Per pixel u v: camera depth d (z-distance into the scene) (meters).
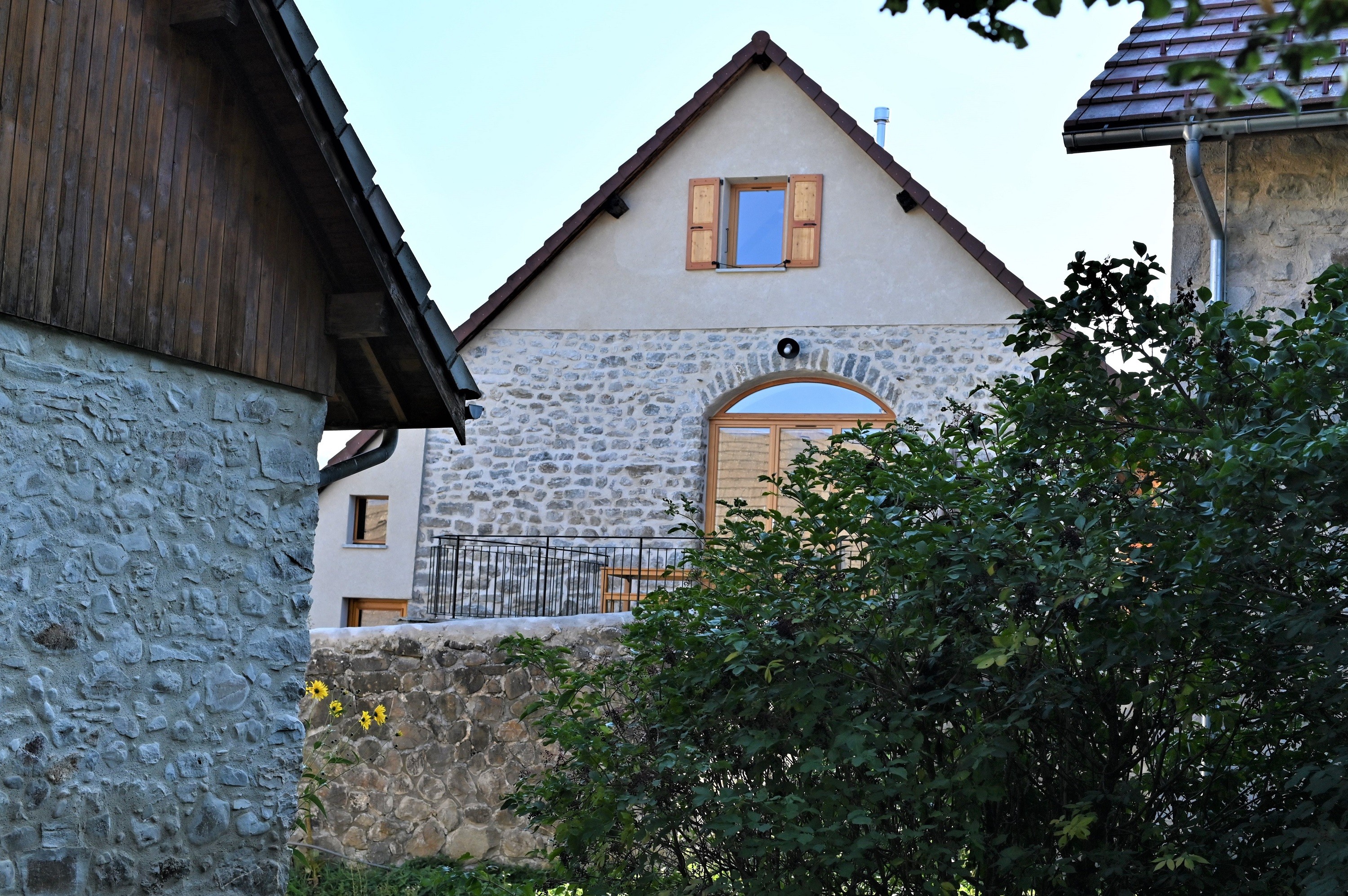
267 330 5.32
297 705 5.45
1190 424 3.59
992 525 3.69
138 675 4.73
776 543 4.23
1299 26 1.31
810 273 13.24
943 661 3.98
